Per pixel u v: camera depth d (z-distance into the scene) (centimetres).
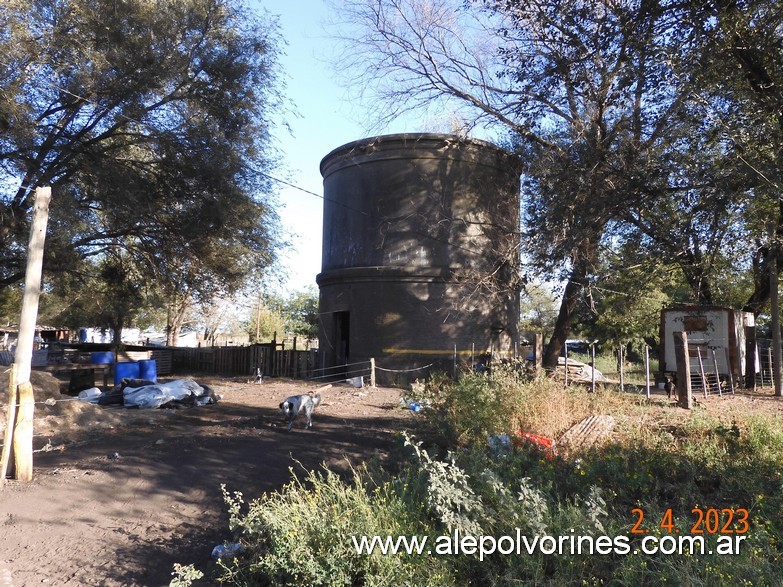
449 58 1756
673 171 1086
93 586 450
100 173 1473
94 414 1109
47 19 1369
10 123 1291
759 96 960
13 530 553
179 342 6228
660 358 1564
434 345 1930
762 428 801
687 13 1004
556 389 1064
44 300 2555
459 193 1986
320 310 2234
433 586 375
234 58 1661
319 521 432
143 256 1852
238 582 419
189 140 1602
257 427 1017
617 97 1217
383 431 974
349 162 2084
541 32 1275
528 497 479
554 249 1366
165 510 607
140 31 1491
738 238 1128
